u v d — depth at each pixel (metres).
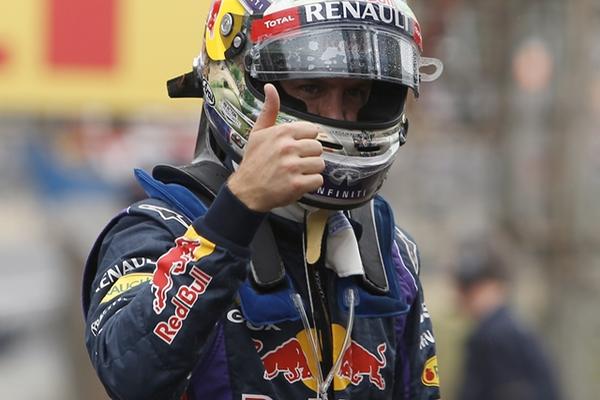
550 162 18.81
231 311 6.65
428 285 25.67
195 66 7.52
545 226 18.95
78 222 27.77
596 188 19.17
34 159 36.00
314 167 6.20
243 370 6.60
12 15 13.38
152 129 26.92
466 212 26.62
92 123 30.77
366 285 7.10
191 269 6.22
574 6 18.17
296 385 6.71
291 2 6.79
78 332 20.88
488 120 19.44
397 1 7.08
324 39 6.76
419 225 28.05
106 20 13.33
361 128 6.80
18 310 28.73
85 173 33.91
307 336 6.76
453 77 19.36
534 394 16.36
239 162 7.07
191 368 6.25
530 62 18.73
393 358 7.22
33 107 13.52
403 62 6.92
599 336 19.38
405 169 28.53
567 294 19.17
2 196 45.38
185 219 6.86
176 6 13.22
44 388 25.19
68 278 21.16
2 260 34.38
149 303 6.25
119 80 13.31
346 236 7.04
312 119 6.79
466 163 26.50
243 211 6.21
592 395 19.30
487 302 16.58
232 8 6.98
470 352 16.61
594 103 19.02
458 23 19.00
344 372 6.93
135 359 6.20
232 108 7.01
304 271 6.98
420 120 20.59
